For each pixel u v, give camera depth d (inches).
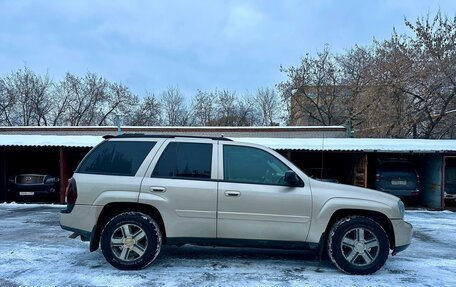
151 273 198.8
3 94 1421.0
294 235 201.0
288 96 1286.9
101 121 1569.9
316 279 192.7
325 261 227.3
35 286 178.5
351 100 1181.1
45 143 508.1
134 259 201.0
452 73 865.5
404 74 913.5
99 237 209.2
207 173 205.8
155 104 1635.1
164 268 208.1
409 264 226.5
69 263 217.0
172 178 204.7
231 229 201.2
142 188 202.2
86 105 1555.1
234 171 206.8
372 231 200.2
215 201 201.2
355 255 200.7
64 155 526.9
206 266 213.3
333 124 1258.0
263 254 242.2
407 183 518.0
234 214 200.7
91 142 518.0
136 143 212.5
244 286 181.3
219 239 202.5
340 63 1251.8
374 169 544.7
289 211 200.8
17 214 423.8
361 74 1139.3
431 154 546.0
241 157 209.5
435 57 889.5
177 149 209.9
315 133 866.1
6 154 586.6
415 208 521.3
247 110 1642.5
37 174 543.5
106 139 216.2
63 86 1533.0
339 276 198.1
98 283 182.9
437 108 899.4
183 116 1657.2
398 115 925.8
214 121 1640.0
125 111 1595.7
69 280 187.0
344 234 200.4
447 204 565.6
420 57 911.0
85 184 203.9
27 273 198.2
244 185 202.8
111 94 1584.6
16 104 1443.2
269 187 202.8
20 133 928.9
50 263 217.2
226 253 243.0
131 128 901.8
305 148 498.0
